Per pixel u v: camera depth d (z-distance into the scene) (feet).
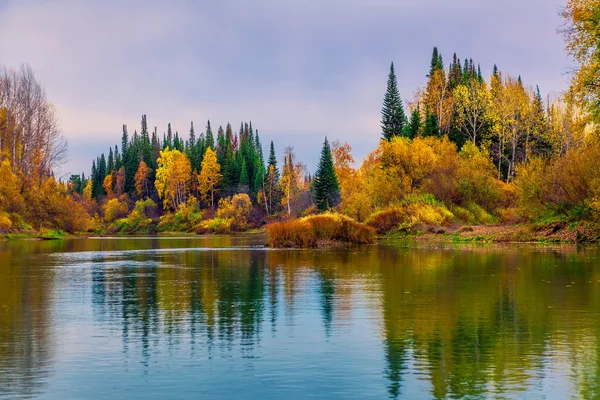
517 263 82.28
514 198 185.78
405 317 43.01
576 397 25.44
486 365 30.27
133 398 25.98
